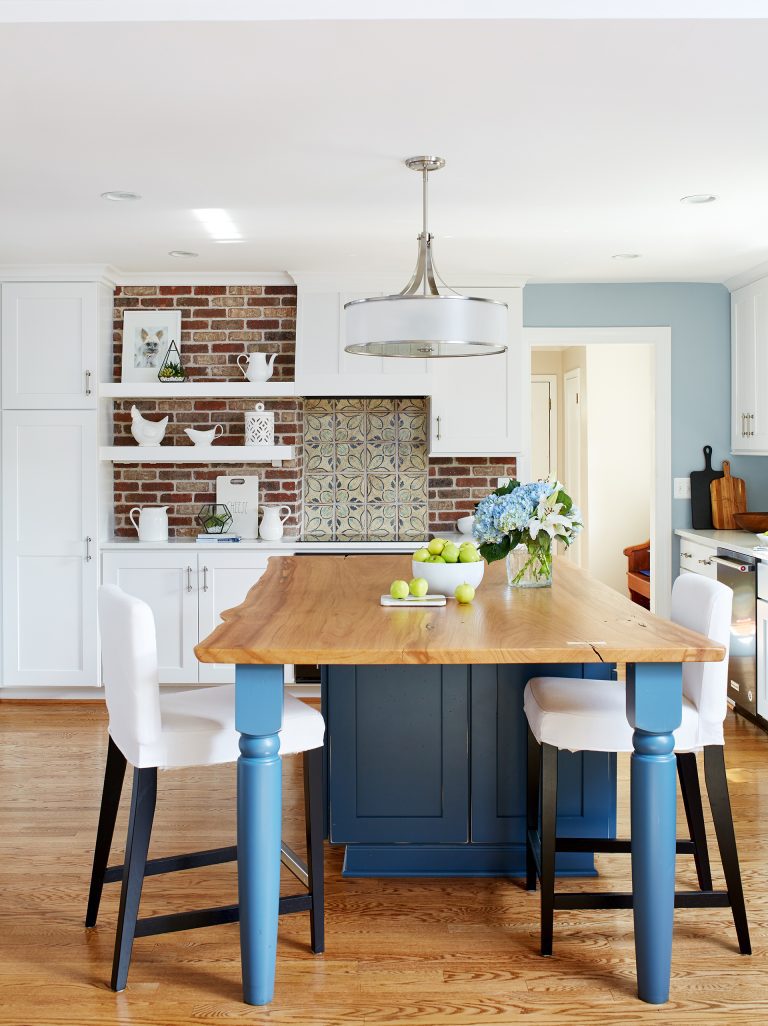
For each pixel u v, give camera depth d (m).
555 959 2.63
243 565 5.39
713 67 2.62
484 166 3.49
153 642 2.46
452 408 5.57
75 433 5.39
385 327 2.96
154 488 5.81
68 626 5.42
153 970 2.58
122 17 2.32
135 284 5.71
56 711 5.35
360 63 2.58
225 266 5.37
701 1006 2.39
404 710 3.16
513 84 2.73
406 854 3.20
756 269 5.37
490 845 3.20
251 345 5.72
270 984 2.41
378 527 5.96
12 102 2.87
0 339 5.38
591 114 2.97
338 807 3.18
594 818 3.15
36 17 2.32
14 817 3.71
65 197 3.92
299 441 5.79
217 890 3.08
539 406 9.63
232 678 5.42
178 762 2.47
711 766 2.62
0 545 5.41
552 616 2.73
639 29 2.38
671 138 3.20
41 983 2.51
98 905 2.84
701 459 5.91
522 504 3.15
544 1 2.31
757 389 5.43
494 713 3.16
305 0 2.30
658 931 2.38
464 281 5.59
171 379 5.50
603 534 8.45
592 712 2.58
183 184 3.73
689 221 4.33
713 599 2.61
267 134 3.15
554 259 5.16
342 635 2.43
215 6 2.31
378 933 2.79
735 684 4.98
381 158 3.40
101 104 2.89
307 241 4.72
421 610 2.82
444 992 2.46
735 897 2.64
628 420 8.40
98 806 3.83
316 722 2.60
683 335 5.86
